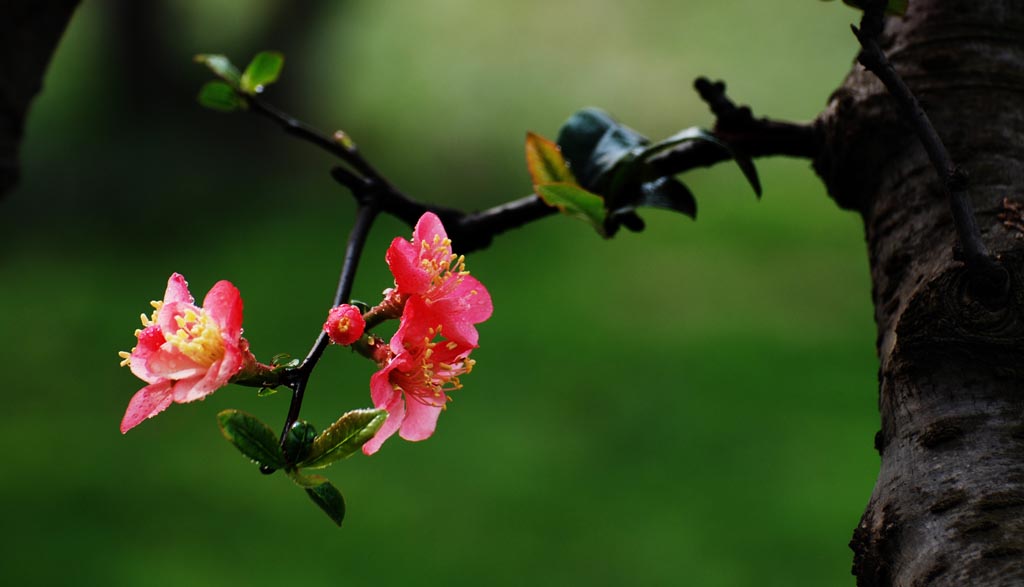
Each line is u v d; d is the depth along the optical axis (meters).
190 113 14.98
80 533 7.23
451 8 19.52
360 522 7.30
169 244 13.15
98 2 15.84
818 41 17.94
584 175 1.93
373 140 15.93
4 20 1.97
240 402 8.92
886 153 1.84
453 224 1.92
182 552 6.98
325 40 15.78
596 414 8.80
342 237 13.02
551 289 11.48
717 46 18.22
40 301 11.70
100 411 9.28
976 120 1.82
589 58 18.20
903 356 1.77
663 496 7.51
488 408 8.95
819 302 10.95
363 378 9.13
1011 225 1.79
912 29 1.85
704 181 14.62
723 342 10.13
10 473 8.16
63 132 14.89
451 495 7.59
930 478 1.74
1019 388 1.75
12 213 13.75
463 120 16.52
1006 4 1.84
